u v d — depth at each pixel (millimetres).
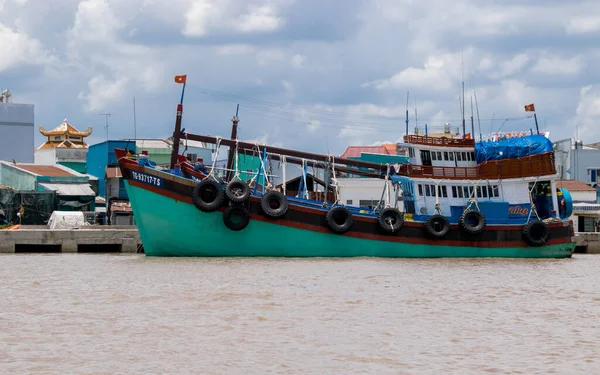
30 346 25312
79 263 50188
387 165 59781
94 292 36469
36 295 35531
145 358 23969
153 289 37469
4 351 24641
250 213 53844
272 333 27594
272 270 45938
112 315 30578
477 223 58125
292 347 25562
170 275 43062
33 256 57500
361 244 56031
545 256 59750
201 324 29000
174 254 54406
